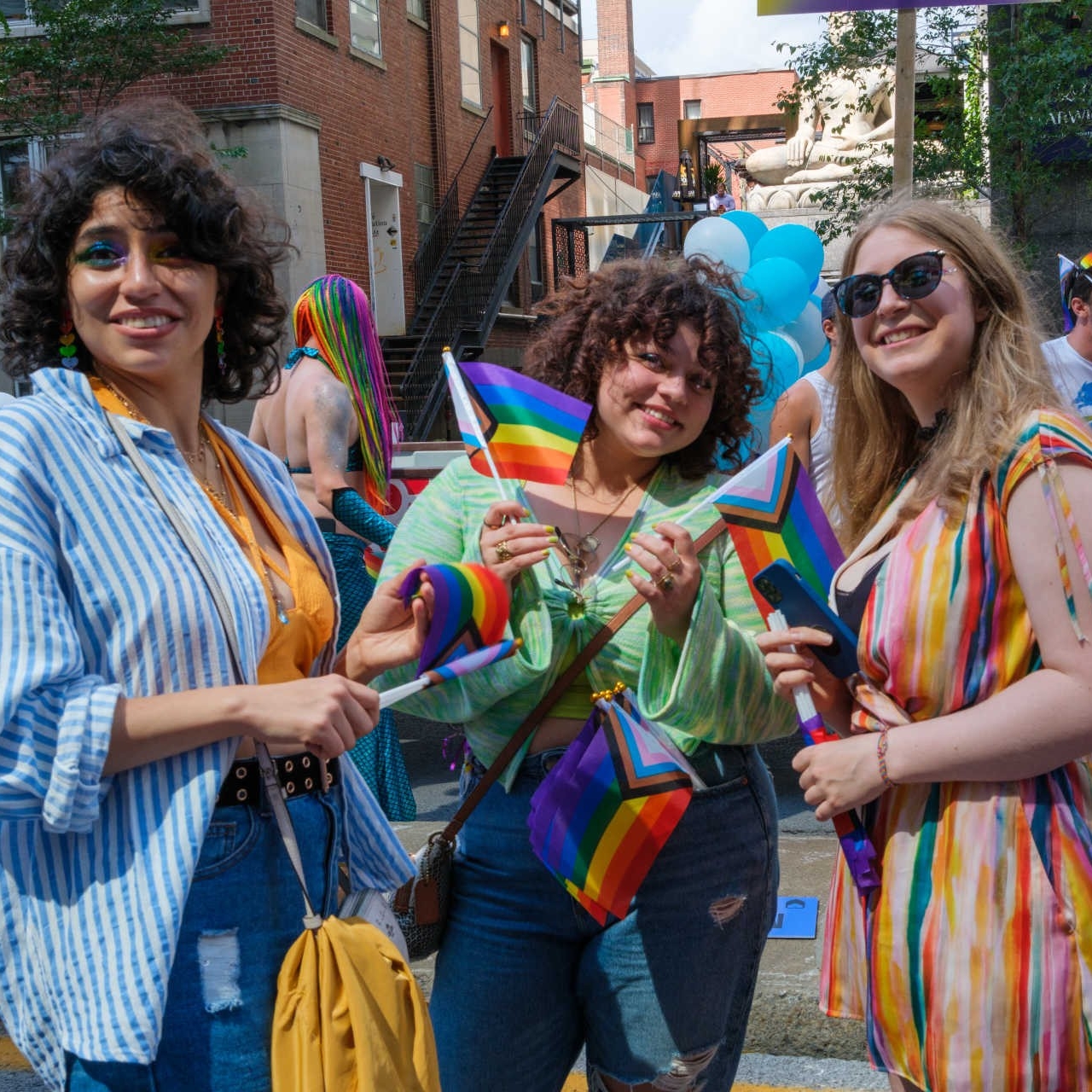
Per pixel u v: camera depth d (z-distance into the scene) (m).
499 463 2.05
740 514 1.95
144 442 1.65
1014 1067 1.67
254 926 1.60
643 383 2.00
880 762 1.73
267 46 15.21
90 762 1.42
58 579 1.51
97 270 1.64
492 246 21.03
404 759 5.51
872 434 2.08
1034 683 1.65
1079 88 10.28
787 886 3.53
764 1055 3.03
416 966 3.25
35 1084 3.08
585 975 2.05
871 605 1.82
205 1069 1.55
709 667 1.89
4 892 1.55
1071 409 1.79
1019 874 1.68
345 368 4.16
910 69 7.46
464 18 22.33
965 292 1.84
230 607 1.60
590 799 1.92
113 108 1.74
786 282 5.23
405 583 1.75
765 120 39.50
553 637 2.00
